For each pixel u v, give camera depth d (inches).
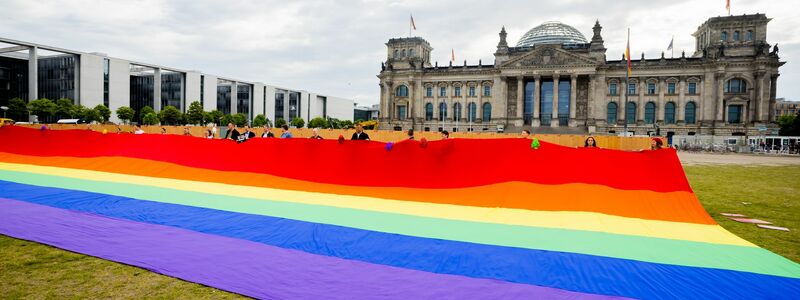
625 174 421.1
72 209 390.9
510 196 419.5
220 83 5565.9
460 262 257.9
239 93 5585.6
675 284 226.7
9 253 268.7
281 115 6161.4
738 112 3681.1
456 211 395.2
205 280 226.8
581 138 1705.2
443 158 485.1
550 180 429.1
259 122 4817.9
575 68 3843.5
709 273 242.2
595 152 443.2
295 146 563.2
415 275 236.5
